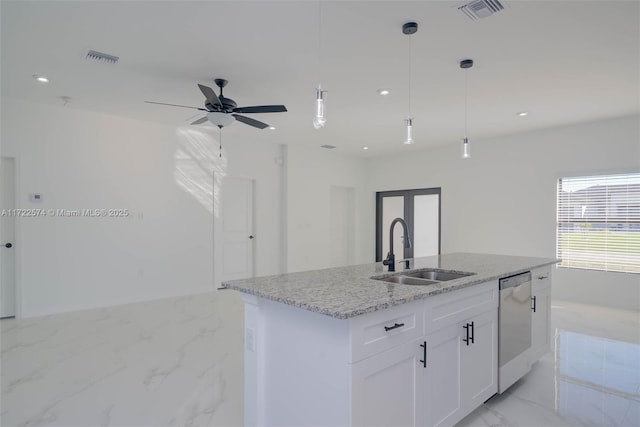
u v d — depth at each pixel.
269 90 3.93
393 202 7.94
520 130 5.73
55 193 4.59
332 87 3.83
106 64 3.28
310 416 1.68
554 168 5.57
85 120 4.80
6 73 3.49
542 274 3.09
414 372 1.80
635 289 4.86
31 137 4.42
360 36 2.76
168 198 5.54
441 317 1.97
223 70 3.40
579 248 5.36
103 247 4.96
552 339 3.76
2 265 4.36
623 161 4.95
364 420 1.55
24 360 3.16
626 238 4.95
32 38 2.81
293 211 6.91
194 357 3.25
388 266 2.75
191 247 5.78
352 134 6.02
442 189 6.96
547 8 2.38
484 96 4.11
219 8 2.40
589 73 3.45
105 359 3.19
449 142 6.59
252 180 6.59
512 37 2.77
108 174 4.99
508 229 6.07
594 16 2.47
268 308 1.94
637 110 4.64
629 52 3.02
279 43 2.88
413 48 2.94
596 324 4.25
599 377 2.89
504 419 2.30
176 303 5.18
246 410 2.04
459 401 2.11
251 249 6.59
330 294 1.78
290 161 6.88
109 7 2.39
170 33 2.73
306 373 1.71
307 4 2.34
